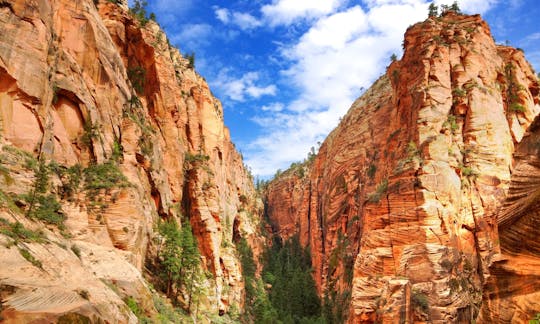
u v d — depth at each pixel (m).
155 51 80.06
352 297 65.06
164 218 66.38
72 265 30.39
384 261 63.00
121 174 50.00
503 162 67.88
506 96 77.81
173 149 77.75
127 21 74.75
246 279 95.00
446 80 74.94
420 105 73.06
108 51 58.62
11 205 31.20
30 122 40.03
